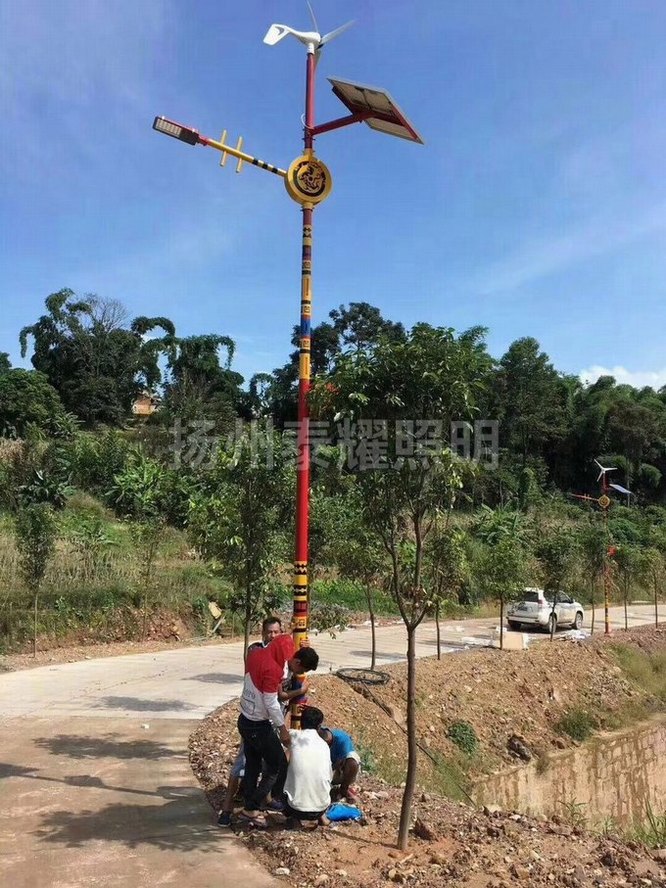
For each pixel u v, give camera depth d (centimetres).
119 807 606
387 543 547
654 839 920
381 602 2312
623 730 1622
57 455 2759
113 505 2594
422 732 1243
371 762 942
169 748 803
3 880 465
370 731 1120
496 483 4709
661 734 1648
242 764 571
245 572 860
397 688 1316
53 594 1584
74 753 772
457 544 572
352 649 1706
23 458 2588
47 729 875
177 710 998
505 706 1488
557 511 4691
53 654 1444
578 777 1395
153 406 5438
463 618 2508
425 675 1446
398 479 517
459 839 570
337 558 1151
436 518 552
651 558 2709
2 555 1645
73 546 1817
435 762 1169
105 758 756
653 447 6325
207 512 872
